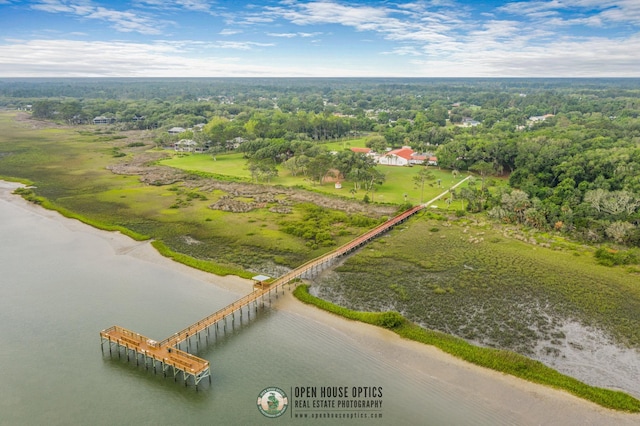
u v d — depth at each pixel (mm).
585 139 181750
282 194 151250
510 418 50688
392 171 190250
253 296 75562
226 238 109688
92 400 54438
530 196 136750
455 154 185750
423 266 93938
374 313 72312
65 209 130750
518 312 75250
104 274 89000
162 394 55594
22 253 99250
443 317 73875
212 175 176250
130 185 160875
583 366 60969
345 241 108188
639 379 58281
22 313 74062
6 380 57781
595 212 115312
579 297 80000
